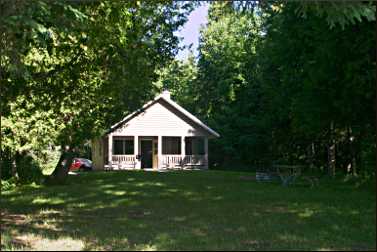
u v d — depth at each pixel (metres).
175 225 10.67
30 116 21.45
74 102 21.44
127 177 26.59
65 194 17.83
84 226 10.62
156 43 21.34
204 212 12.72
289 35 22.73
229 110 48.38
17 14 9.09
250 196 16.48
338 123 21.47
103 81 20.17
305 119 21.95
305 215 12.04
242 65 49.31
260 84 43.03
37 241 8.90
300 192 17.91
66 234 9.62
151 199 15.87
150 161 44.97
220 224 10.77
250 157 46.50
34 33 9.36
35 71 17.45
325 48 17.72
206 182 22.78
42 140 22.67
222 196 16.55
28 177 23.75
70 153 23.78
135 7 17.73
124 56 18.53
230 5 10.02
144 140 44.97
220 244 8.59
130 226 10.58
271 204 14.28
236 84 49.22
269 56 28.86
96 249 8.17
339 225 10.54
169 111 44.25
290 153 42.38
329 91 19.31
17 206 14.60
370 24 15.82
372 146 23.09
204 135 44.78
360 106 18.39
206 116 55.00
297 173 22.11
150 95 23.56
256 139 45.53
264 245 8.52
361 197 16.05
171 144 45.62
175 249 8.17
